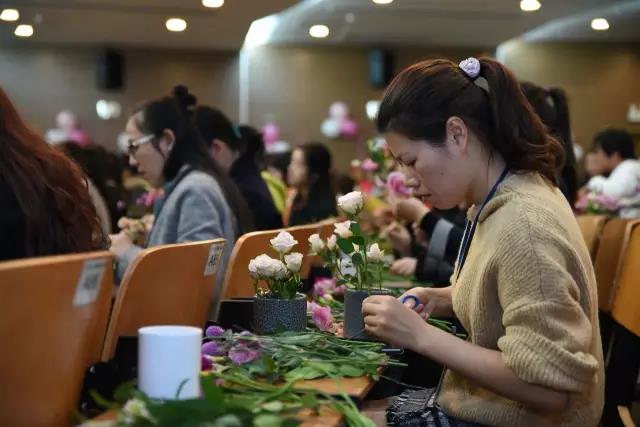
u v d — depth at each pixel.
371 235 4.56
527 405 1.98
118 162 7.08
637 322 2.79
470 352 1.89
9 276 1.44
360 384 1.88
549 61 14.60
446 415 2.12
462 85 2.06
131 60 14.59
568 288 1.84
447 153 2.05
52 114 14.59
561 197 2.08
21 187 1.97
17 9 11.05
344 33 13.53
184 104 3.87
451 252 3.56
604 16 12.05
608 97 14.59
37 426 1.61
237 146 4.63
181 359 1.55
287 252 2.36
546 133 2.12
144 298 2.05
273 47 14.84
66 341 1.65
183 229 3.46
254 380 1.82
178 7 10.58
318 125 14.94
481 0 10.67
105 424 1.44
